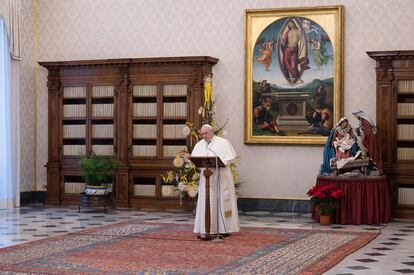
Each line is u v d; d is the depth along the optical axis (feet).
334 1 48.88
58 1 55.77
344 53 48.73
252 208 50.55
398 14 47.65
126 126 52.16
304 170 49.65
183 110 50.88
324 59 49.03
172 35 52.75
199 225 36.01
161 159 51.39
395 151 46.73
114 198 52.34
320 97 49.14
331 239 35.70
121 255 30.55
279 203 50.01
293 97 49.75
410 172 46.34
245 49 50.57
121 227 40.60
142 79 51.80
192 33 52.24
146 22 53.47
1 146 51.72
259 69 50.49
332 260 29.12
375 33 48.08
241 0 51.03
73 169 53.93
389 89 46.78
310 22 49.34
